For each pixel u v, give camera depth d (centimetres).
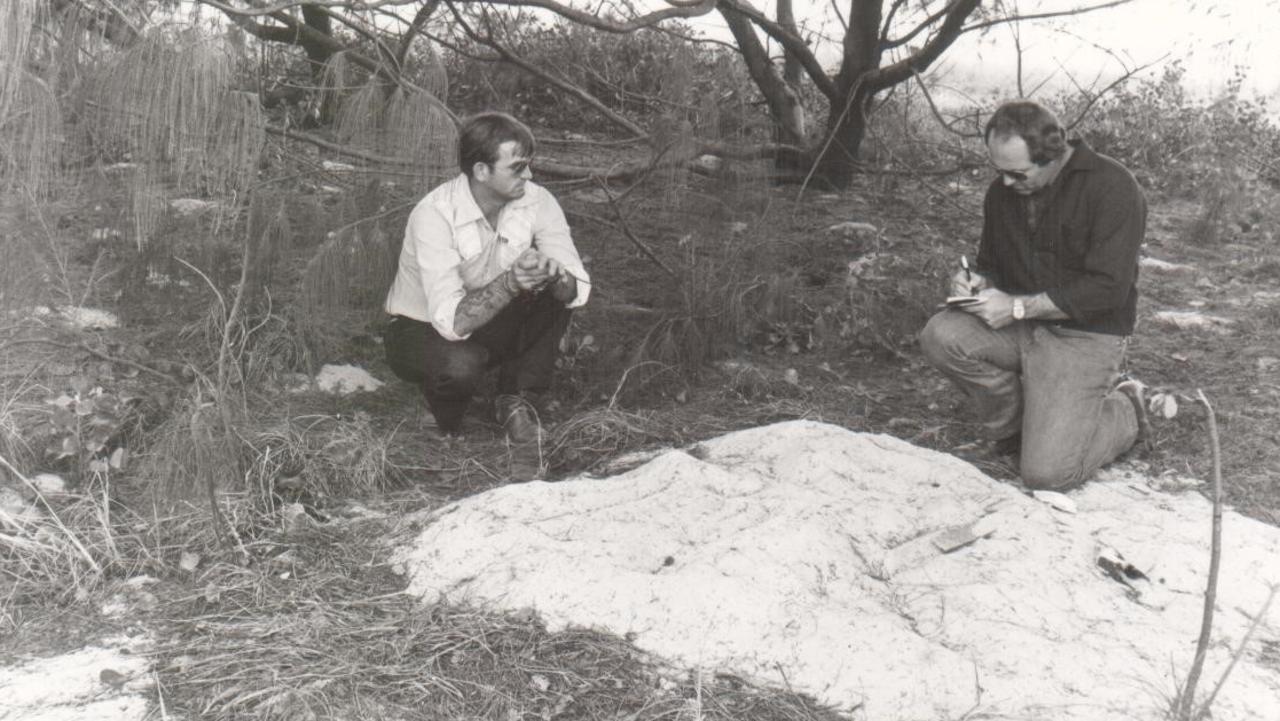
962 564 332
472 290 416
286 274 488
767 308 561
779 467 385
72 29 345
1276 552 357
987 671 288
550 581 319
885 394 505
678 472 370
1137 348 561
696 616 305
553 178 687
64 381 427
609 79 901
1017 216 412
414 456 421
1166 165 957
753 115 634
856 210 789
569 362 505
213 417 380
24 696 277
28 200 370
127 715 271
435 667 294
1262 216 820
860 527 347
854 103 819
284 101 476
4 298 394
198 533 351
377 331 525
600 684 288
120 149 368
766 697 285
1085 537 354
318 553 348
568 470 421
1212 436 221
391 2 389
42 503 363
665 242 648
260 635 305
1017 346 415
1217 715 277
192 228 459
